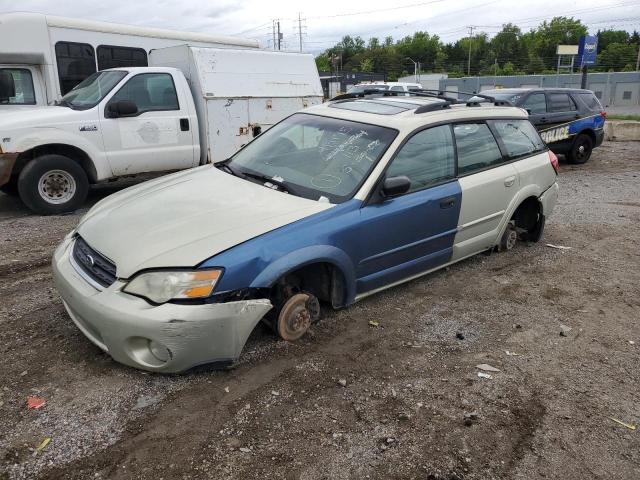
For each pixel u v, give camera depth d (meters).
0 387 3.23
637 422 3.24
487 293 4.98
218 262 3.23
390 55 130.75
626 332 4.37
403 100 5.21
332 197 4.02
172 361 3.16
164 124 8.16
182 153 8.45
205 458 2.75
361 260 4.06
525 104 11.71
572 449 2.98
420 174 4.52
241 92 8.95
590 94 13.16
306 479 2.66
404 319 4.37
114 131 7.71
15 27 9.47
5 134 6.92
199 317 3.12
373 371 3.60
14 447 2.76
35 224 6.92
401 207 4.26
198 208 3.79
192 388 3.28
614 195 9.41
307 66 10.09
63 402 3.12
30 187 7.23
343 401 3.27
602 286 5.28
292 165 4.43
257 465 2.73
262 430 2.97
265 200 3.93
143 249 3.29
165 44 11.25
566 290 5.15
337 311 4.39
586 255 6.15
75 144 7.39
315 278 4.09
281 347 3.76
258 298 3.40
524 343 4.11
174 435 2.90
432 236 4.63
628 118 29.08
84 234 3.70
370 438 2.97
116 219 3.72
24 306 4.32
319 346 3.85
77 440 2.83
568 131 12.34
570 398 3.44
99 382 3.30
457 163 4.89
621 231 7.15
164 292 3.12
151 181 4.62
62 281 3.49
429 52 139.62
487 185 5.12
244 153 4.91
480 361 3.82
